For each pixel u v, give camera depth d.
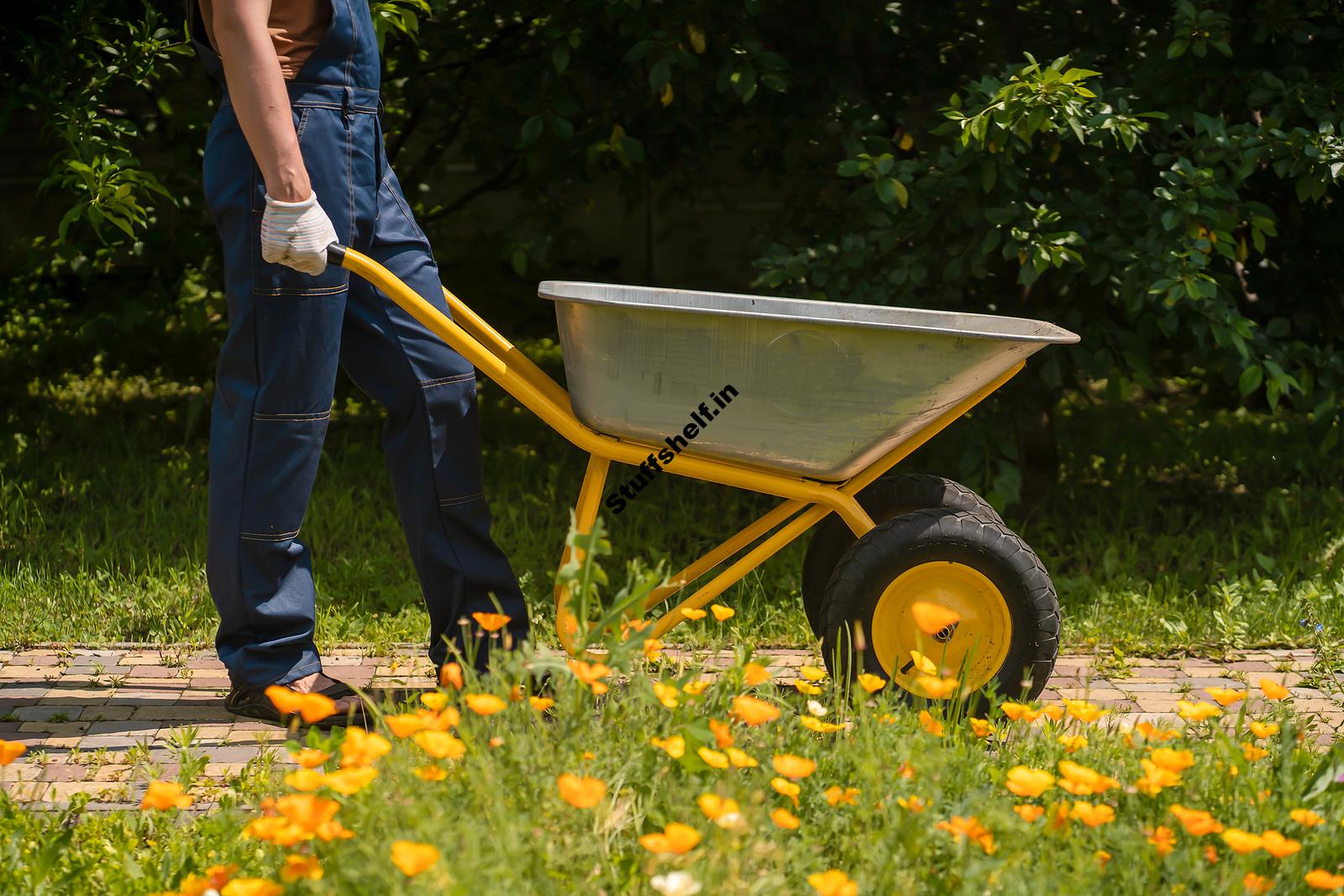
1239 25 5.41
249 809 2.97
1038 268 4.84
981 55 6.05
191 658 4.35
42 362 8.64
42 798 2.98
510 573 3.83
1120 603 5.02
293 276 3.47
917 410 3.46
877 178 5.08
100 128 5.62
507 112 6.05
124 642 4.48
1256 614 4.86
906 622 3.63
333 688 3.75
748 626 4.68
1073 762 2.92
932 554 3.59
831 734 3.31
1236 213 5.08
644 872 2.31
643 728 2.77
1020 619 3.61
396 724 2.38
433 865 2.01
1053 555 5.75
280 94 3.23
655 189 7.19
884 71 6.16
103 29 5.92
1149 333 5.39
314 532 5.64
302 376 3.55
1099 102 4.93
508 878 2.12
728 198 10.77
